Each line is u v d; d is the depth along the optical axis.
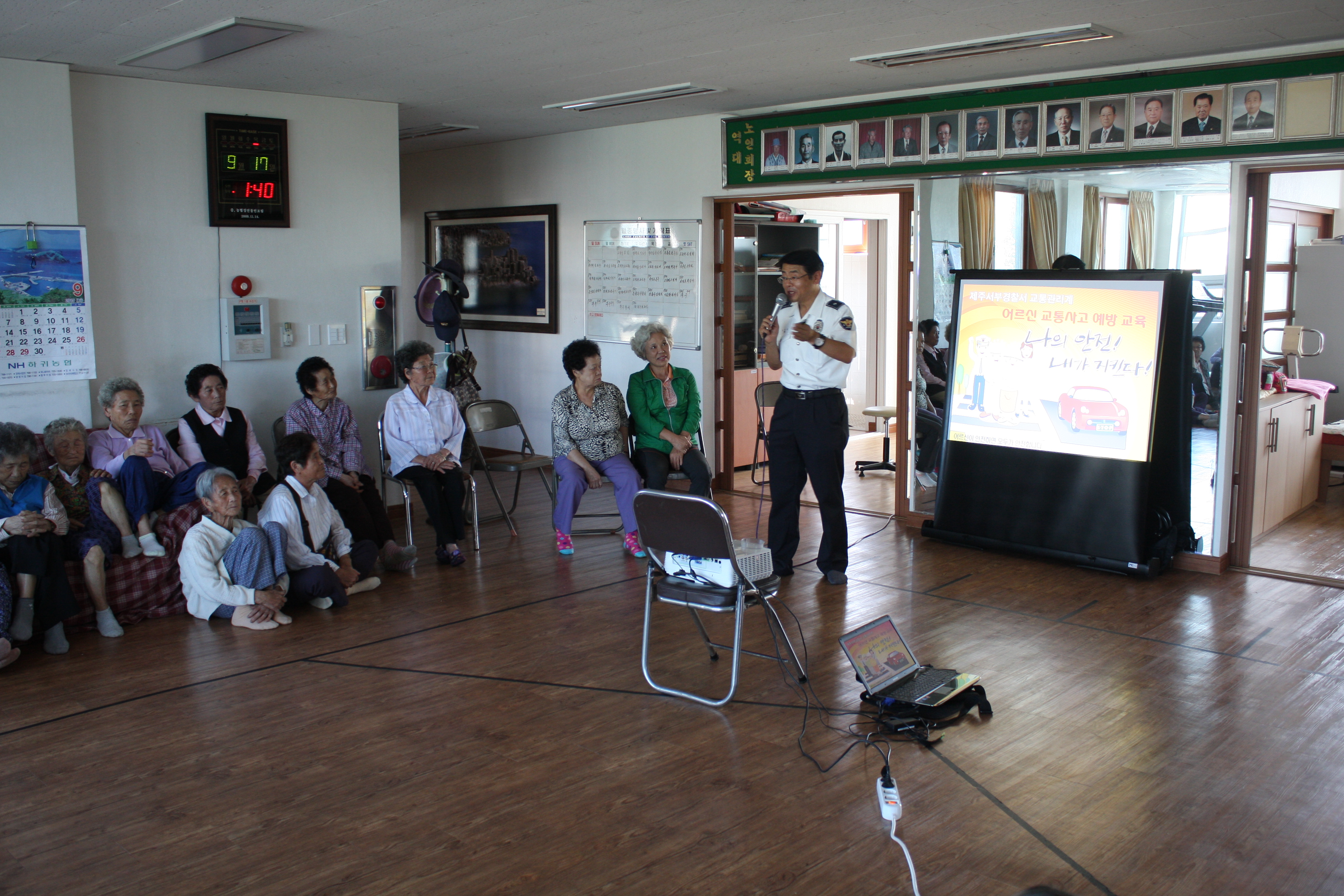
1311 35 4.69
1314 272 8.04
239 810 3.04
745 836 2.87
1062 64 5.41
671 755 3.39
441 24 4.58
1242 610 4.86
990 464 5.86
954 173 6.04
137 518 4.77
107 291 5.62
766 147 6.91
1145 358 5.27
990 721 3.64
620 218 7.95
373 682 4.05
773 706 3.79
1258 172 5.14
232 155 5.99
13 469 4.28
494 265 9.10
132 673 4.14
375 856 2.78
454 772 3.28
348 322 6.64
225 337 6.06
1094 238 5.58
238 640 4.55
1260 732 3.54
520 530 6.59
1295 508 6.86
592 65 5.47
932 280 6.21
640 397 6.09
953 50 5.09
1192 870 2.69
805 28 4.65
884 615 4.83
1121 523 5.36
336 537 5.17
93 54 5.02
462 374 7.34
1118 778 3.21
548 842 2.84
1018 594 5.13
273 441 6.34
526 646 4.45
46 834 2.91
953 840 2.84
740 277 8.30
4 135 5.06
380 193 6.73
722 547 3.64
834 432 5.23
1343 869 2.69
